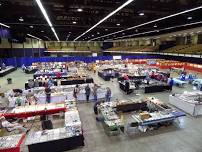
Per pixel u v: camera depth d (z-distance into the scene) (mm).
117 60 31219
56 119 9328
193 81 16266
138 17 14516
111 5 10250
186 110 9977
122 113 9789
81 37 39250
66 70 21828
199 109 9570
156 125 8328
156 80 16812
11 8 11422
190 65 25984
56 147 6609
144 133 7902
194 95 10719
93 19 16234
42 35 32906
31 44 41000
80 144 6910
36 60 31688
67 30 23969
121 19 15531
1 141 6473
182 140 7312
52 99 11453
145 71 20188
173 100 11055
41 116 8953
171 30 25062
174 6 10492
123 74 19297
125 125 8508
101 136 7723
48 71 20906
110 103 10016
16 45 32625
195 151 6609
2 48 26766
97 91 12531
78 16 13562
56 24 17062
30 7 11602
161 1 10234
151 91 14305
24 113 8750
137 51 43656
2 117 8391
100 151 6684
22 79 20234
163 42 39344
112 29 22500
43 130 7281
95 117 9641
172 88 15602
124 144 7105
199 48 28312
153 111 9258
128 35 33125
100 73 21234
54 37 39000
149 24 17656
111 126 7664
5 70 23672
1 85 17172
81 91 12453
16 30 25031
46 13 11352
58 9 12383
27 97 11141
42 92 11984
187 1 10023
